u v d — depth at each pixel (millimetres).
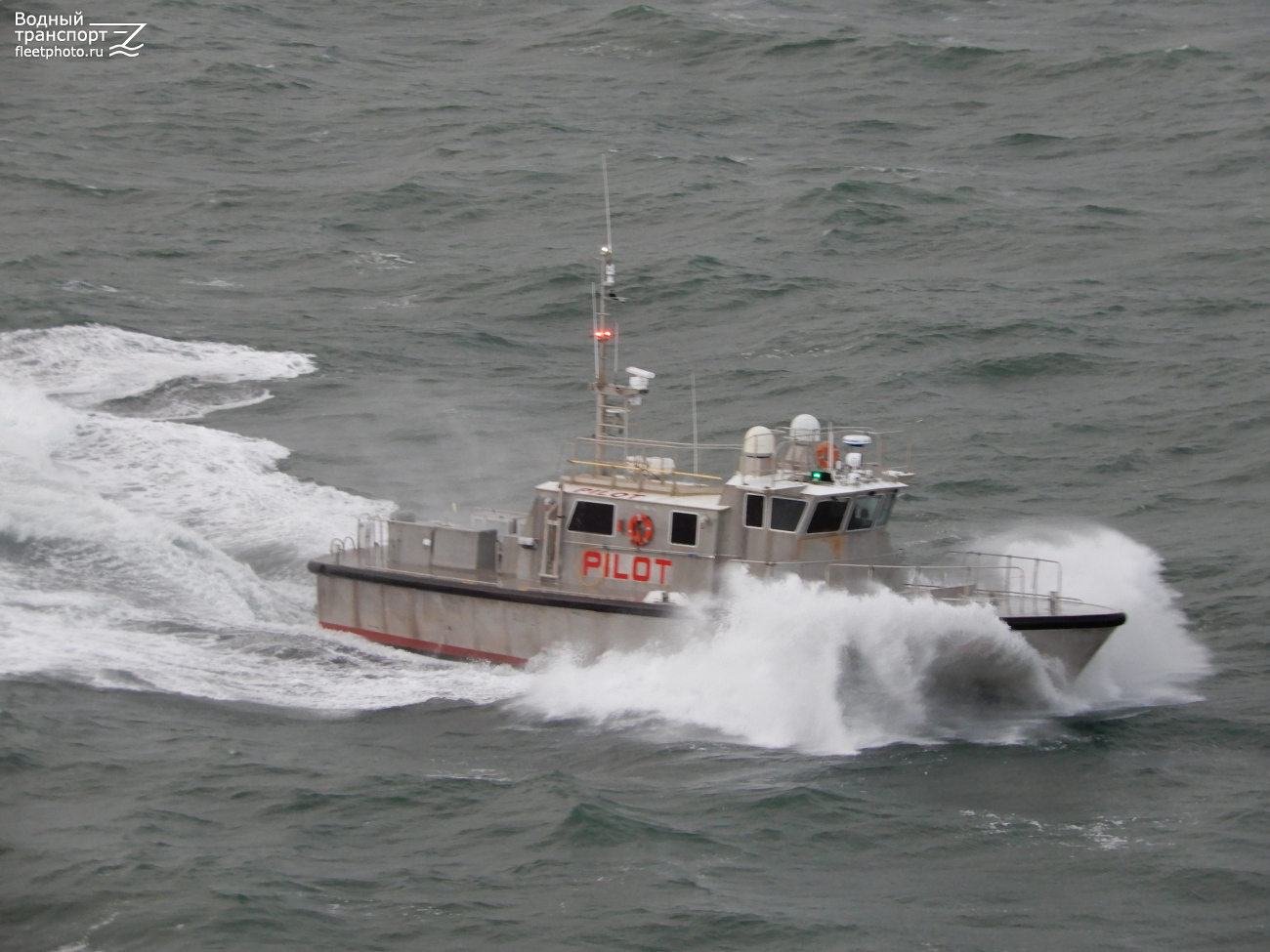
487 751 70750
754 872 59969
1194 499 107500
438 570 83188
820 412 125375
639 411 125625
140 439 114938
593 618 77375
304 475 109875
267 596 90125
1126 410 126312
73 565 90500
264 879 58438
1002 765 70000
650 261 169250
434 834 62531
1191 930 56156
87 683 76062
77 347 139000
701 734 72875
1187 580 93000
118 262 169625
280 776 67125
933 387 131875
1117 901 58188
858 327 147500
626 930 55656
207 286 162625
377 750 70500
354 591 84125
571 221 187750
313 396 128750
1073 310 154125
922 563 93125
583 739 72125
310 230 184625
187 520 100938
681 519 77438
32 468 105250
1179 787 67625
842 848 62125
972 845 62469
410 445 116812
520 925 55875
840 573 76812
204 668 79375
